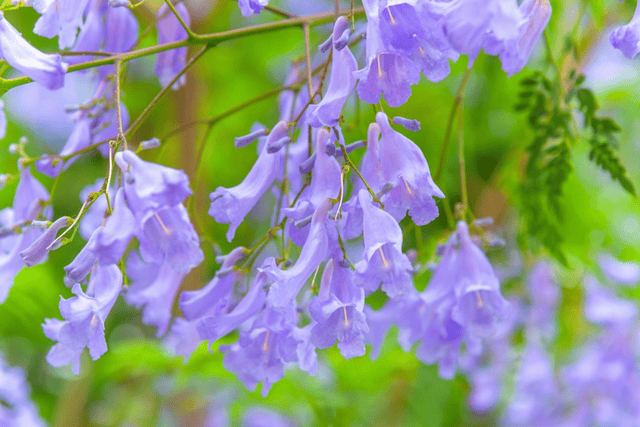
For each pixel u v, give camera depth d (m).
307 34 0.87
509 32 0.77
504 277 1.31
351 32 0.80
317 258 0.80
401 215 0.80
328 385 1.14
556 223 1.02
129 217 0.78
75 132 0.90
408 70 0.79
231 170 1.47
